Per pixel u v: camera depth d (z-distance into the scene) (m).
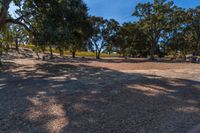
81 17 22.56
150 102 8.23
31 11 22.75
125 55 61.25
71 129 5.99
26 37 27.20
